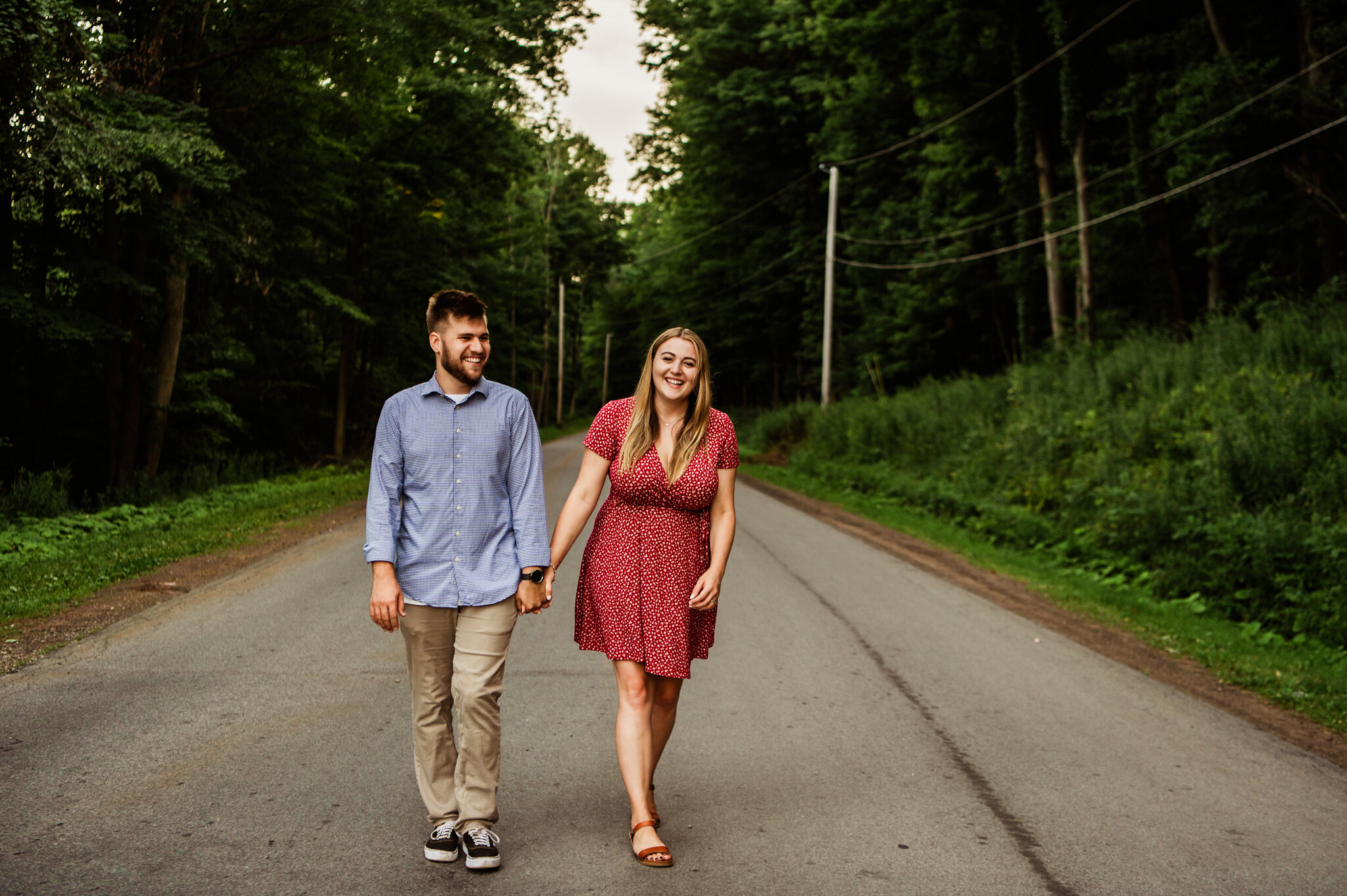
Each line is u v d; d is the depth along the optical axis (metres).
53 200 13.86
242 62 15.92
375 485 3.06
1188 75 18.08
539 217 48.28
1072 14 22.95
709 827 3.45
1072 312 28.08
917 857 3.26
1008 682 5.84
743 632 6.87
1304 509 9.93
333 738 4.18
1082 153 22.91
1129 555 11.13
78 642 5.71
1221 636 7.94
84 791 3.47
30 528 10.50
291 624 6.37
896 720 4.92
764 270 44.44
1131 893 3.05
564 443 42.75
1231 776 4.29
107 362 16.03
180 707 4.53
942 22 27.34
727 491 3.44
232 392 24.36
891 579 9.70
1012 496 15.37
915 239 32.44
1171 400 14.51
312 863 2.97
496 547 3.11
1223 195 17.78
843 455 24.94
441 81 21.86
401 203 24.12
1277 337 14.51
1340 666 7.17
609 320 85.19
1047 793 3.96
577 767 4.01
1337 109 16.36
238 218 16.42
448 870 2.98
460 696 3.06
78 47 11.11
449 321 3.08
